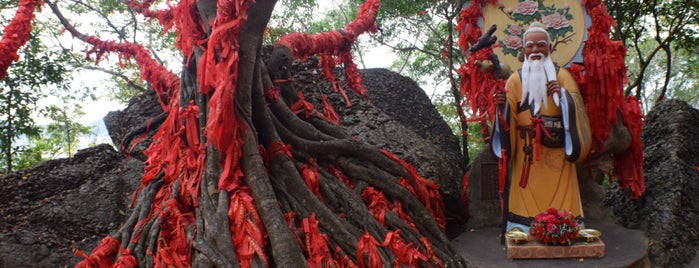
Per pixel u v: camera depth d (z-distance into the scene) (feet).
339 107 28.07
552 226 20.15
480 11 25.29
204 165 19.85
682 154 26.99
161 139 23.17
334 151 22.50
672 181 25.22
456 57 49.11
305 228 18.31
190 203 19.54
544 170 21.71
